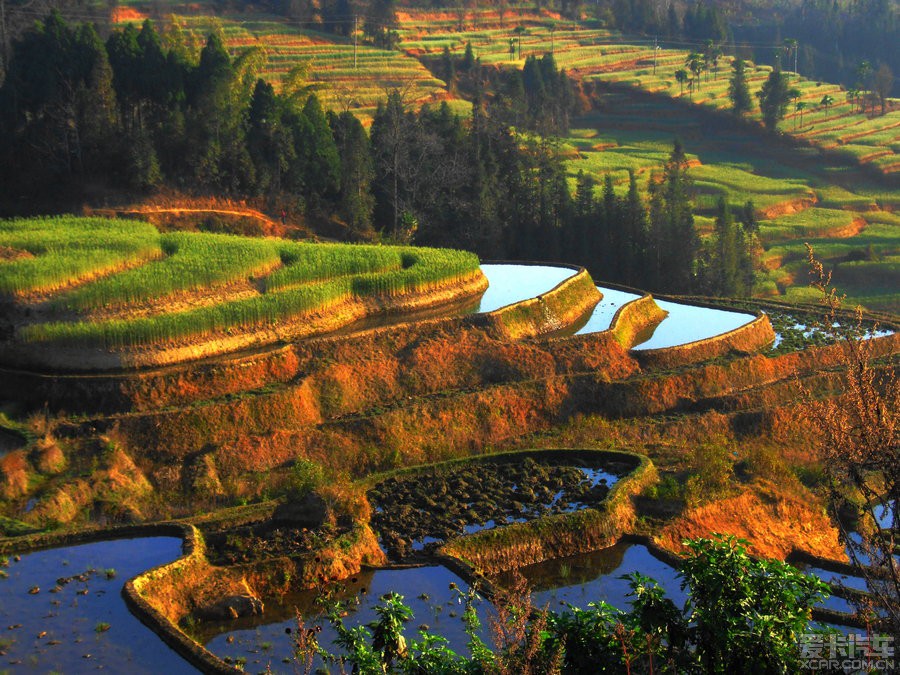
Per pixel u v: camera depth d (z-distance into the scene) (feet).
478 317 174.81
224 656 84.12
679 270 312.09
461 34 603.26
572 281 206.39
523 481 132.67
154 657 80.48
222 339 155.63
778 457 144.87
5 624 84.79
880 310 334.85
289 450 139.54
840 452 52.54
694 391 172.35
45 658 79.46
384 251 199.72
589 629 57.98
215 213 244.22
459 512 121.80
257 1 542.98
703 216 407.03
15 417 137.28
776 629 55.83
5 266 159.33
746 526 126.52
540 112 463.83
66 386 139.85
